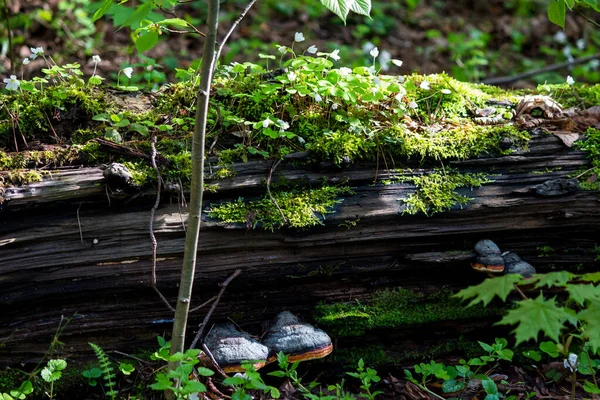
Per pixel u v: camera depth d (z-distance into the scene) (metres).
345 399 3.11
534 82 8.52
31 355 3.49
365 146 3.85
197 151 2.86
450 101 4.27
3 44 7.01
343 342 3.79
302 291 3.77
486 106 4.35
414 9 10.20
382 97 3.88
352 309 3.75
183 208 3.63
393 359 3.81
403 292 3.83
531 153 3.99
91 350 3.56
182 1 3.12
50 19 7.48
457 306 3.85
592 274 2.58
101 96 4.04
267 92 3.85
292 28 9.16
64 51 7.38
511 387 3.65
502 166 3.96
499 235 3.88
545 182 3.86
